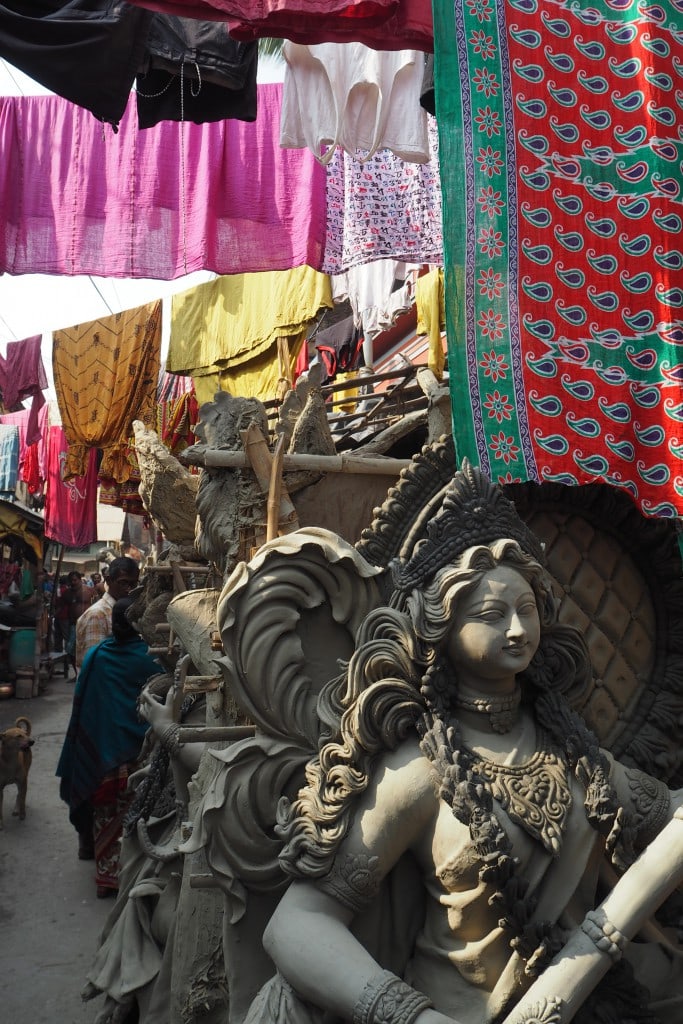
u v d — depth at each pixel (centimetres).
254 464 261
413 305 569
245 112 320
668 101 253
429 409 274
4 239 428
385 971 172
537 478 228
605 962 175
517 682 210
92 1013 363
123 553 1462
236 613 216
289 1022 179
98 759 496
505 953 184
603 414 237
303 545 218
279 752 215
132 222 441
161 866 349
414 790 188
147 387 667
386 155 456
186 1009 262
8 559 1745
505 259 240
